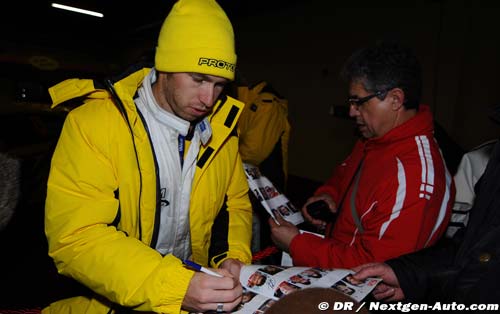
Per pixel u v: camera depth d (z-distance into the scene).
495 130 4.00
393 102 1.35
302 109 6.43
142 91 1.06
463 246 1.07
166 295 0.83
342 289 0.98
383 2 5.07
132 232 1.01
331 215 1.77
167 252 1.12
